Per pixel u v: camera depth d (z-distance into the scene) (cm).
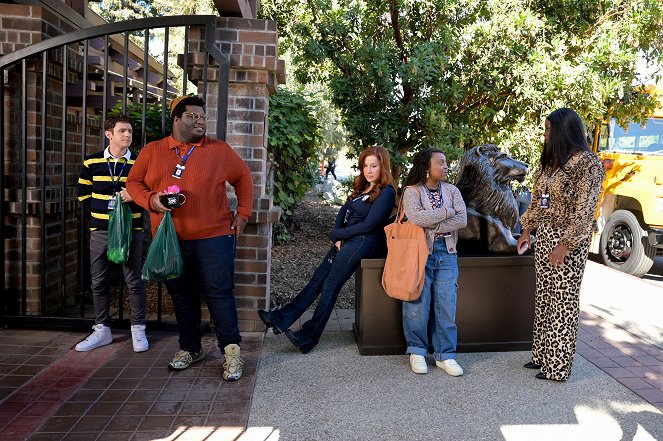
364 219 420
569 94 720
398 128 785
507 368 396
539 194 378
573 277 363
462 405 337
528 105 757
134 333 417
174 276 345
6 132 461
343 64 812
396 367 396
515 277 425
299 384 364
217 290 364
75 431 295
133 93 766
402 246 385
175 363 380
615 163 854
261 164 447
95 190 414
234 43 432
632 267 800
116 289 591
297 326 490
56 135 496
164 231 342
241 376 372
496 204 431
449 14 809
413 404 337
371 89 793
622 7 796
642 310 564
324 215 1206
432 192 391
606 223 858
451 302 388
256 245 455
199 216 356
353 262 418
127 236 393
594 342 459
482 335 427
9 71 455
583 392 357
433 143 748
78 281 569
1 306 458
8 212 464
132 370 380
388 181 418
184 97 356
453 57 782
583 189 347
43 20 457
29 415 312
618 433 306
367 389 358
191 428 302
